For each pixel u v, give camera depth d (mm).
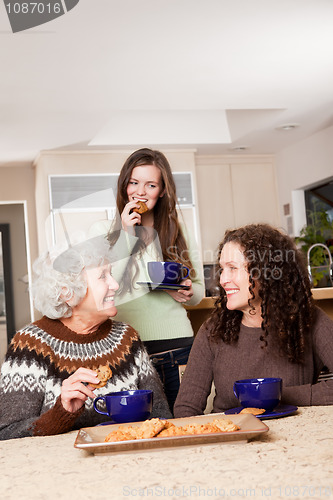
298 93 5004
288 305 1485
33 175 6977
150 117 6234
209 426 969
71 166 6359
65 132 5715
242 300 1487
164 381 2039
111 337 1519
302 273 1521
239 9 3400
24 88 4488
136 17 3408
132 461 878
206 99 5012
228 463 829
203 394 1556
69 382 1216
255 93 4941
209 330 1594
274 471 772
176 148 6586
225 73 4434
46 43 3686
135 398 1128
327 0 3350
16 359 1403
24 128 5516
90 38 3650
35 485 791
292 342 1492
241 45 3918
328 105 5391
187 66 4242
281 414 1183
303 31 3752
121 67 4184
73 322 1459
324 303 2947
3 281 7148
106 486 761
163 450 936
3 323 7094
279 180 7176
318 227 6258
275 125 5992
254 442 956
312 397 1392
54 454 976
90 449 916
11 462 939
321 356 1528
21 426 1299
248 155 7148
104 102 4922
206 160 7047
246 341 1527
